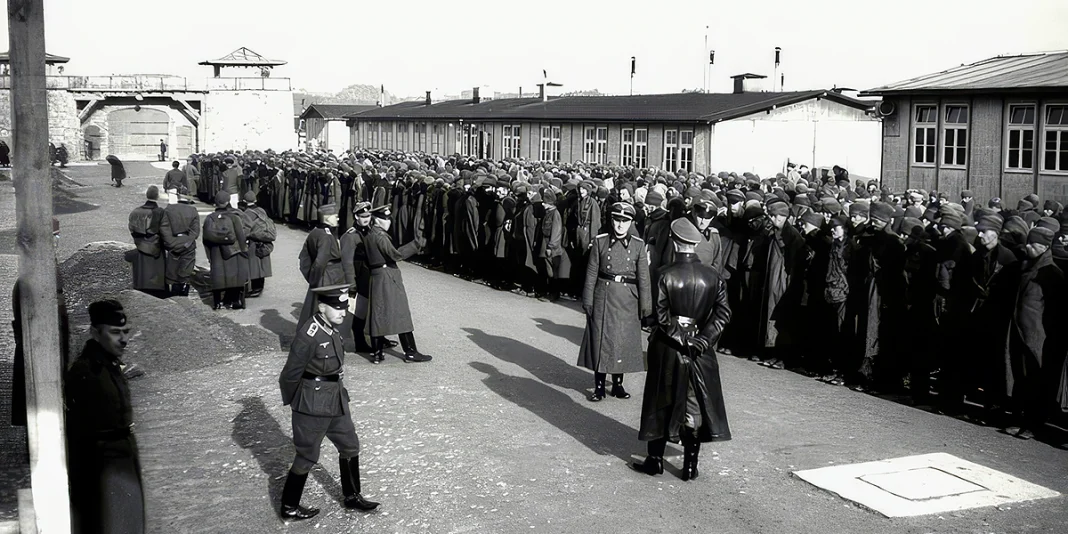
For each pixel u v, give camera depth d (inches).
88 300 528.1
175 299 566.6
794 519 272.7
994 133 970.1
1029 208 593.9
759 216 478.3
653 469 310.0
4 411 366.9
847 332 420.8
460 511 278.7
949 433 355.6
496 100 2268.7
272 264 811.4
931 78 1102.4
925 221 536.1
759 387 421.7
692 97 1605.6
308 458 269.7
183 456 324.5
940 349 392.5
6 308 596.7
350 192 959.0
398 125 2285.9
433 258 816.3
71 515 229.1
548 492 294.5
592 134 1546.5
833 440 346.3
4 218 1135.0
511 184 713.6
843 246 419.8
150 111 2923.2
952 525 266.7
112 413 236.4
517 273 681.0
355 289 458.9
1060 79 925.8
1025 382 349.1
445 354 479.8
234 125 2780.5
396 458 324.2
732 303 487.5
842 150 1405.0
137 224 581.3
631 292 389.4
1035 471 313.1
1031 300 345.4
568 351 490.3
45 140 212.7
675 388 298.7
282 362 459.8
